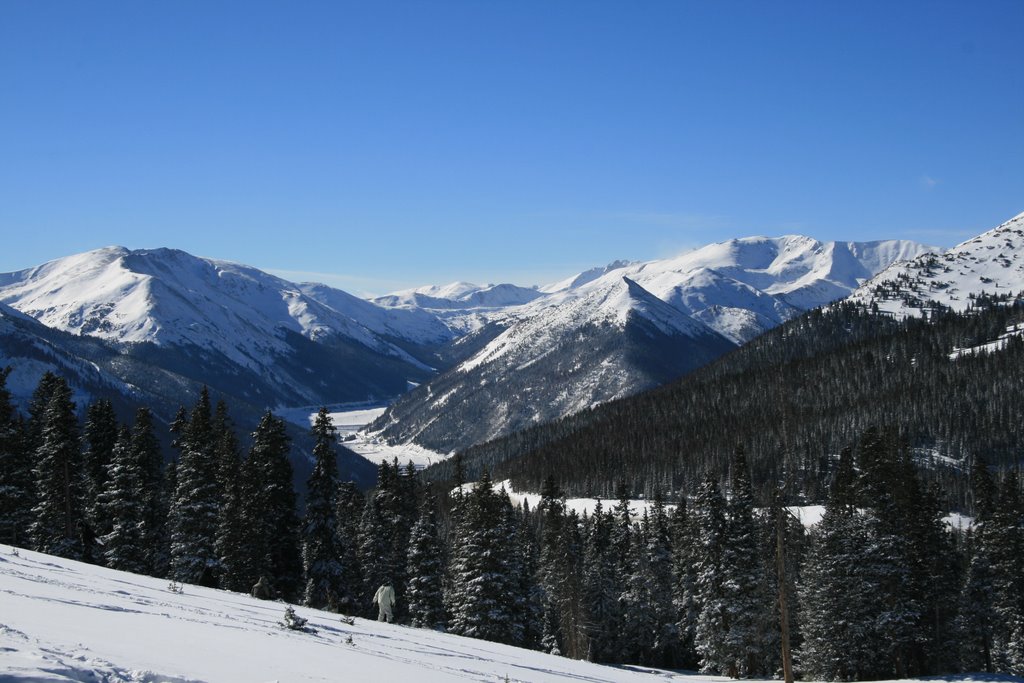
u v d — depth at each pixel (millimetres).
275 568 66000
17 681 8898
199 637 17078
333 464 68625
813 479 140625
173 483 75750
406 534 75312
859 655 64312
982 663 77062
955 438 170625
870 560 63625
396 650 24703
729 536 70000
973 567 76375
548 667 31203
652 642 90750
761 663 70375
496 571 65375
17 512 66562
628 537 99562
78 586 24375
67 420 68000
